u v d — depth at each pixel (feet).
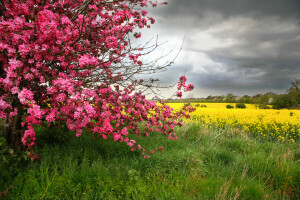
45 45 8.01
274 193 10.95
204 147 17.70
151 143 16.97
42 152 12.19
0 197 8.20
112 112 11.23
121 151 14.44
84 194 9.15
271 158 14.67
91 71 11.32
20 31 7.90
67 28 8.61
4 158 10.27
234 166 14.34
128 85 13.24
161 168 12.83
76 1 11.72
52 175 9.89
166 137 19.49
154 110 13.99
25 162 10.95
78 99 8.36
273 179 12.69
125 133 10.78
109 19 11.21
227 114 49.32
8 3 8.31
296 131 30.60
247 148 19.45
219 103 132.57
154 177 11.53
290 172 12.59
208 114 47.57
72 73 10.62
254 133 30.22
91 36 11.64
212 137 22.12
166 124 14.56
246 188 10.73
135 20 11.65
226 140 21.86
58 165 11.04
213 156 15.88
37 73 8.69
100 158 12.61
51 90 8.80
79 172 10.74
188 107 15.42
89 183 9.73
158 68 11.43
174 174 12.09
